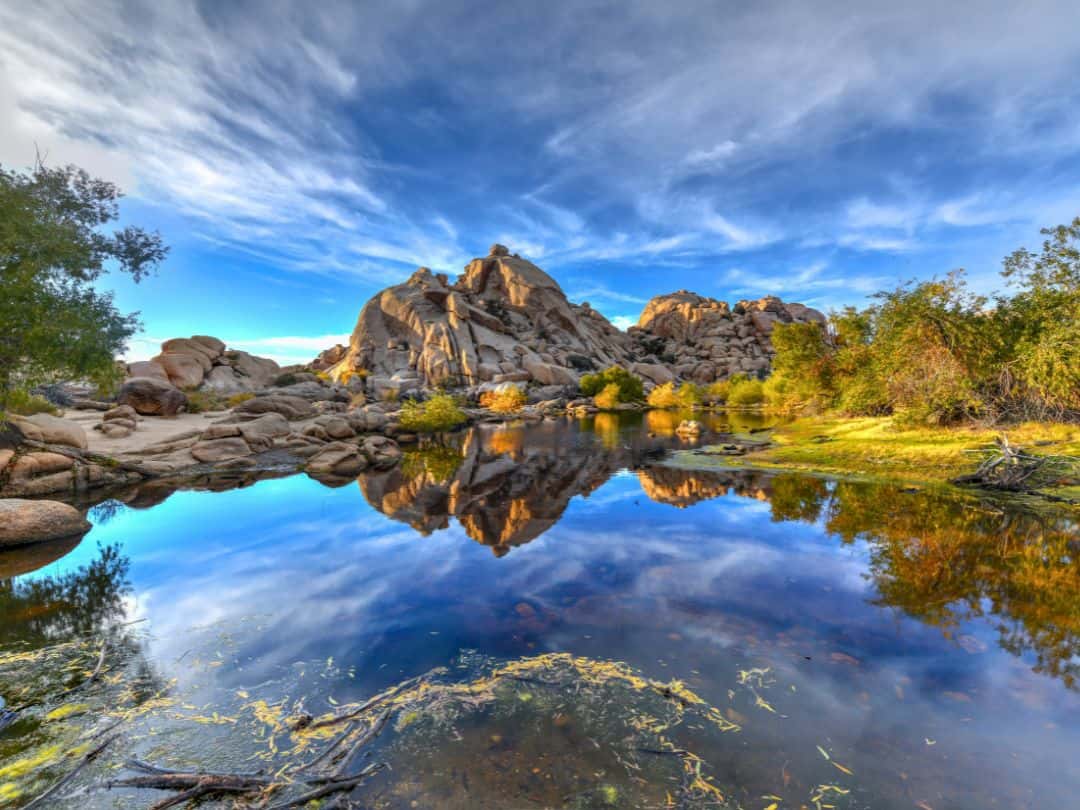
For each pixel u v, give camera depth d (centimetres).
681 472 1625
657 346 10994
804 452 1870
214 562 792
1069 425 1670
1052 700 418
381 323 8831
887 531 935
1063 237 1762
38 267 1208
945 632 542
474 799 313
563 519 1052
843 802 309
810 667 473
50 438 1471
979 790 319
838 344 3228
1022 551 813
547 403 5716
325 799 314
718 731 379
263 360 6209
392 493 1359
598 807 305
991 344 1884
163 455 1769
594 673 462
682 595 648
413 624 569
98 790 321
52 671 476
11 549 872
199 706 418
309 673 467
